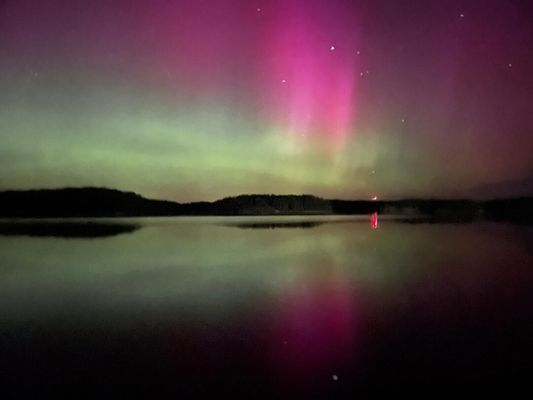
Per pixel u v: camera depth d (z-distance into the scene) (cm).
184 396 182
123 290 353
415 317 284
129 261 466
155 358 221
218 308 304
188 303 316
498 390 186
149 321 277
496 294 337
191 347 235
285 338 248
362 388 187
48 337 249
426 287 361
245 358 220
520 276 398
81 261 461
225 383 194
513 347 233
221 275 403
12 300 326
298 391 186
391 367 209
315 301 321
